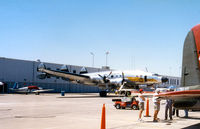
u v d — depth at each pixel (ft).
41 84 187.11
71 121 35.53
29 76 177.37
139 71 123.24
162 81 117.39
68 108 57.21
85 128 29.37
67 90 211.82
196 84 19.84
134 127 30.42
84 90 231.09
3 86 160.25
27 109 53.52
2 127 29.86
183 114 47.55
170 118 38.55
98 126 30.89
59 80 203.92
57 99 96.89
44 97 113.19
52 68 193.16
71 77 128.16
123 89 111.96
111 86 124.16
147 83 119.55
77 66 216.13
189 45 20.98
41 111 49.73
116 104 58.29
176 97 19.45
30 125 31.55
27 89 150.20
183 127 30.50
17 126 30.68
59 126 30.83
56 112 48.06
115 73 125.90
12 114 43.96
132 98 57.16
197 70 19.94
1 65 159.84
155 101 35.55
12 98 99.96
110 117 40.93
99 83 126.41
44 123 33.42
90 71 228.22
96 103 75.66
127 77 120.98
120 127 30.35
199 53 19.88
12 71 166.30
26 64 175.83
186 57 21.20
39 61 185.06
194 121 36.73
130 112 50.01
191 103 19.08
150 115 44.55
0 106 60.85
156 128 29.68
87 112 48.60
